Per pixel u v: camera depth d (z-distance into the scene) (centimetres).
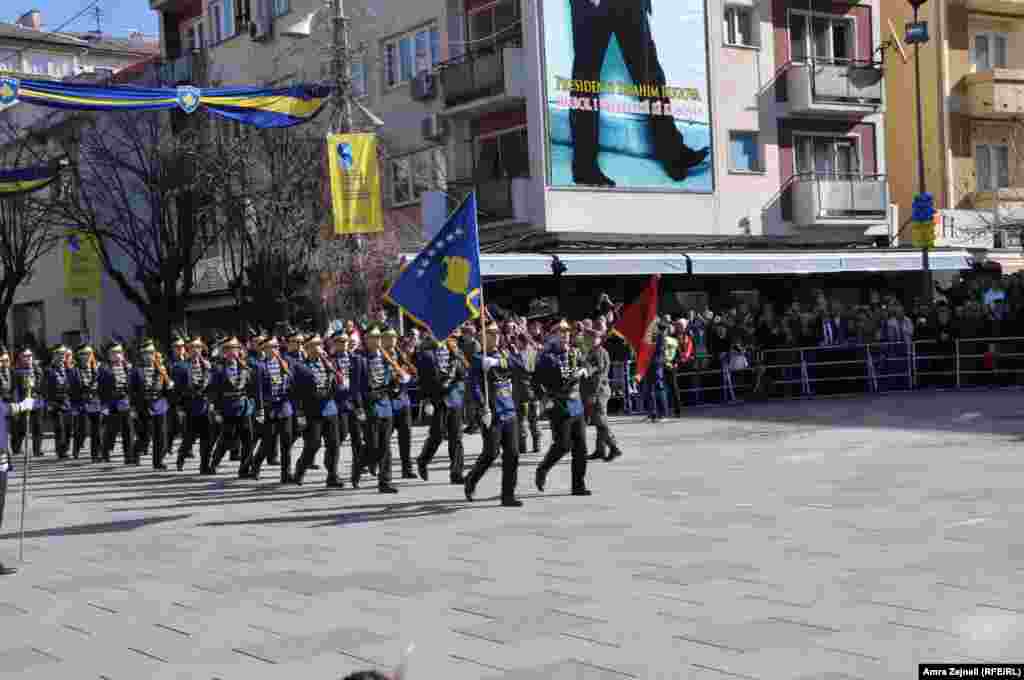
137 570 989
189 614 808
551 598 792
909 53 3938
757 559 884
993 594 741
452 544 1027
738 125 3375
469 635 708
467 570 905
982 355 2698
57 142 3516
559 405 1285
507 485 1252
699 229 3278
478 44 3222
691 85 3272
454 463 1485
